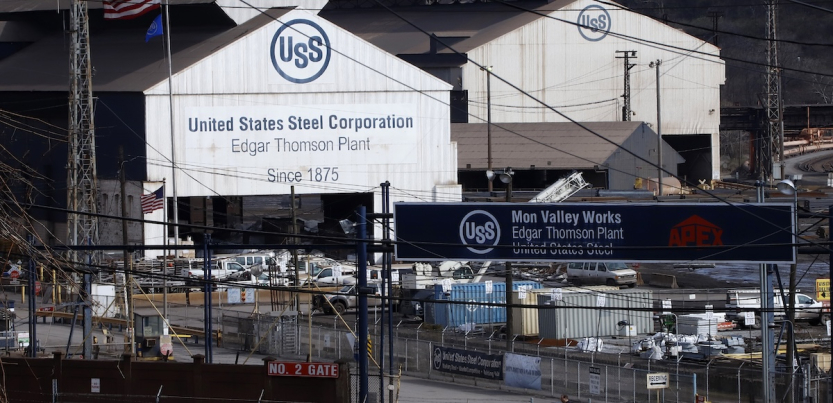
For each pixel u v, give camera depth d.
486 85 119.25
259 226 91.56
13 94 84.50
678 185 108.56
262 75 79.75
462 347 42.00
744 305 48.28
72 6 56.00
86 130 56.06
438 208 26.67
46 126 84.31
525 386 37.16
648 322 47.84
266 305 59.81
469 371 39.41
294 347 45.47
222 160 78.94
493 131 111.50
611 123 108.94
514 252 26.56
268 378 32.19
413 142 82.81
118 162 76.44
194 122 77.94
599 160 103.12
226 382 32.50
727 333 46.69
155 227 75.19
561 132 108.81
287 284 58.16
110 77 80.44
